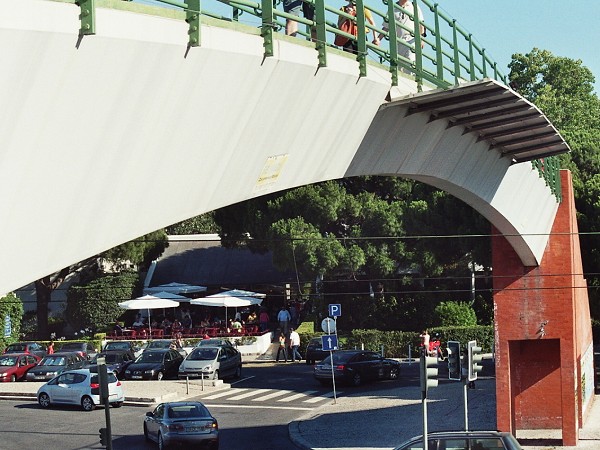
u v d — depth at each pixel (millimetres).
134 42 10188
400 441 29438
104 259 63938
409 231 57750
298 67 13969
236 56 12273
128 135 11000
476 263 57844
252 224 59438
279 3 15031
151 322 63656
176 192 12516
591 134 58625
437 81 19344
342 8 17250
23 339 64375
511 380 31234
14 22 8516
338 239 57438
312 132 15703
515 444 20312
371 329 59781
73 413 37094
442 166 22297
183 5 11055
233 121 13094
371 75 16703
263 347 58281
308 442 30094
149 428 30125
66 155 10070
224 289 67938
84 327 63719
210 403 39844
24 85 9039
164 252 72625
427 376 20516
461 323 56062
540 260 30234
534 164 28266
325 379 44125
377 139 18578
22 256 9922
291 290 66250
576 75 91000
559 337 29844
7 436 31969
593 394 39688
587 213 46625
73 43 9359
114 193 11172
